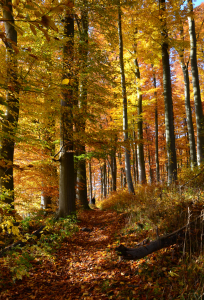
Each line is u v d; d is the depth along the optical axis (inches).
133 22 399.5
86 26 369.7
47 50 236.7
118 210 362.9
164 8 346.9
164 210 218.7
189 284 118.2
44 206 404.8
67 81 72.4
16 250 192.9
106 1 326.6
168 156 346.9
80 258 195.0
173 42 360.5
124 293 128.0
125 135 424.5
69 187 317.4
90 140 286.8
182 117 831.7
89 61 302.8
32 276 163.6
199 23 541.3
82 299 132.8
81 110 267.9
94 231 276.1
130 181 438.0
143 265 151.7
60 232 250.4
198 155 394.3
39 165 312.8
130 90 536.4
